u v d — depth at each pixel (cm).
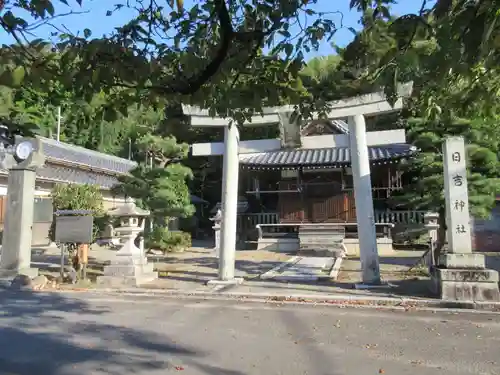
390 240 1991
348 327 690
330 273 1275
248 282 1138
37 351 554
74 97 382
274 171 2208
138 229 1177
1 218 1922
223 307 858
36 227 2133
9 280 1107
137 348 568
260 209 2483
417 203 1684
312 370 486
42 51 321
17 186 1177
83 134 3081
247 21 389
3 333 647
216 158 3006
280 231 2256
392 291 972
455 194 909
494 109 488
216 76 368
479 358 530
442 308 832
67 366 495
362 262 1052
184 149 1828
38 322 721
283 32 368
